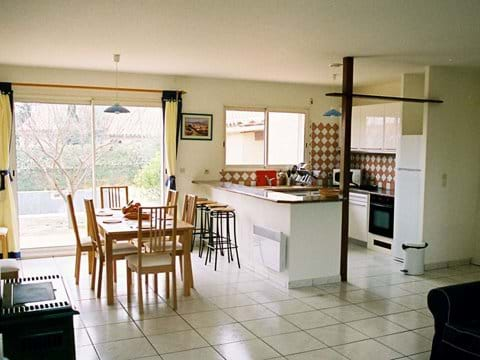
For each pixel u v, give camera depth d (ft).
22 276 17.72
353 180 25.64
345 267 17.67
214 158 24.12
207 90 23.63
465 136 20.34
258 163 25.39
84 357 11.07
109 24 12.92
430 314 14.24
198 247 23.36
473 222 20.94
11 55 17.66
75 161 21.75
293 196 17.65
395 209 21.11
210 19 12.28
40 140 21.09
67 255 21.22
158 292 16.06
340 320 13.67
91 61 18.90
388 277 18.37
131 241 18.33
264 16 11.94
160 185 23.40
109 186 20.77
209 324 13.23
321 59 17.84
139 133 22.80
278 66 19.66
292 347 11.80
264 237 17.71
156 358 11.07
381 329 13.03
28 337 8.70
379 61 18.17
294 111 25.81
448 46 15.35
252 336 12.44
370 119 24.14
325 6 10.98
